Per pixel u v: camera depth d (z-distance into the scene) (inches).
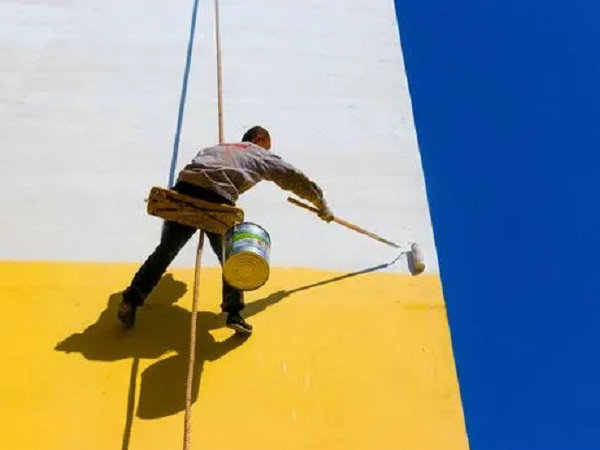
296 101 263.9
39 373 190.4
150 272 193.3
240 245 185.6
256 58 276.5
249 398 189.0
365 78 273.0
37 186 234.7
